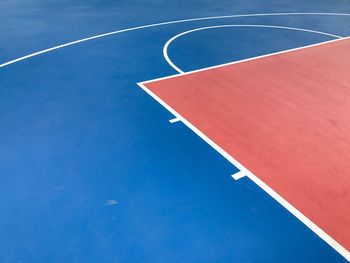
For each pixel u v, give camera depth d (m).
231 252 3.22
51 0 12.56
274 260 3.16
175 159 4.43
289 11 13.33
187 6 13.05
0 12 10.65
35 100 5.66
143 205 3.69
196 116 5.45
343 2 15.57
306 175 4.20
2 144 4.50
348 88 6.70
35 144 4.55
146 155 4.48
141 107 5.65
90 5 12.21
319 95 6.36
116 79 6.66
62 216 3.49
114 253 3.13
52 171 4.09
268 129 5.15
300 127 5.23
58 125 5.01
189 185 4.01
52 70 6.85
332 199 3.84
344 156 4.57
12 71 6.66
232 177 4.15
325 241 3.35
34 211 3.52
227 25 10.93
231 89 6.46
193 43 9.06
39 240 3.21
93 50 8.08
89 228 3.37
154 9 12.27
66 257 3.07
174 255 3.15
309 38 10.07
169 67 7.41
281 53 8.66
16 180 3.91
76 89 6.14
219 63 7.80
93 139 4.74
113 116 5.34
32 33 8.91
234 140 4.86
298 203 3.78
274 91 6.46
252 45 9.20
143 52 8.20
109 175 4.09
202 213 3.63
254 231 3.44
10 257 3.03
